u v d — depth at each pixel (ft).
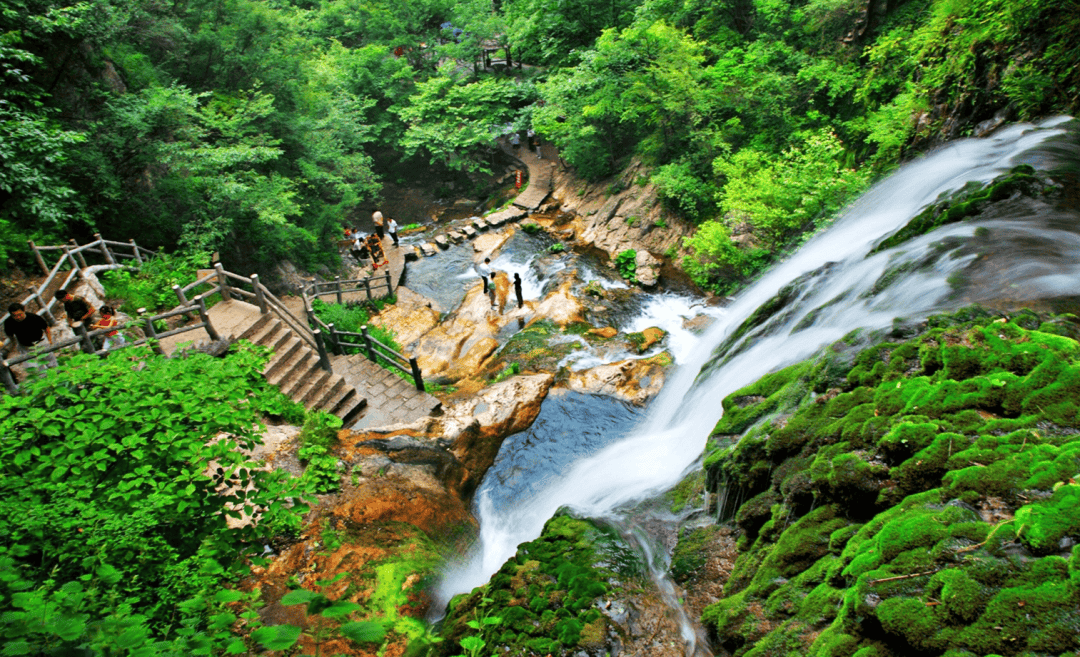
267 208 47.73
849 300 22.15
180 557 15.53
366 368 38.86
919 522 9.86
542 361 43.27
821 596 10.91
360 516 22.41
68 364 18.43
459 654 13.37
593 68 62.54
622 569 15.44
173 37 51.88
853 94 51.31
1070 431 11.00
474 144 86.99
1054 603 7.75
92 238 43.98
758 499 15.16
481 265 66.18
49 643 8.50
